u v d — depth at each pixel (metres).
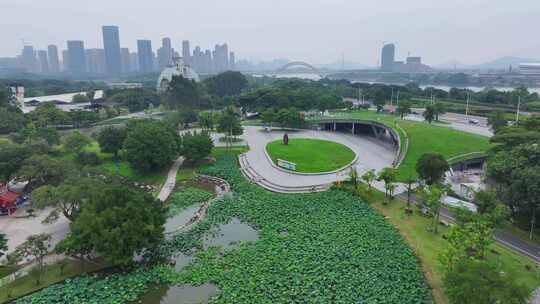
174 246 45.06
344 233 46.56
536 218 47.25
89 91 199.12
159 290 36.50
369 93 182.62
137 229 38.41
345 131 132.00
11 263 36.44
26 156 63.28
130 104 161.88
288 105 139.50
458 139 85.62
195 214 56.25
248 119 150.62
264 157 86.06
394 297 33.34
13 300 34.62
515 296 27.27
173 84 144.62
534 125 72.31
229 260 41.06
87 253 39.97
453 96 174.75
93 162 80.00
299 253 41.78
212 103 162.00
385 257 40.47
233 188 67.50
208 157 87.62
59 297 34.56
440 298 33.62
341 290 34.66
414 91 195.38
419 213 53.25
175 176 76.25
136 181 73.50
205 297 35.28
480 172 72.88
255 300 33.75
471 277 28.39
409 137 91.31
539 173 42.78
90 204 41.84
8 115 104.38
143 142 73.50
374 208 55.81
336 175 72.06
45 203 44.91
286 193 63.22
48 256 42.47
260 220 51.94
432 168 53.34
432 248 42.97
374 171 68.38
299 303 33.06
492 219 39.78
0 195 57.00
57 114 114.69
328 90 194.75
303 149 91.75
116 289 36.09
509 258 40.22
